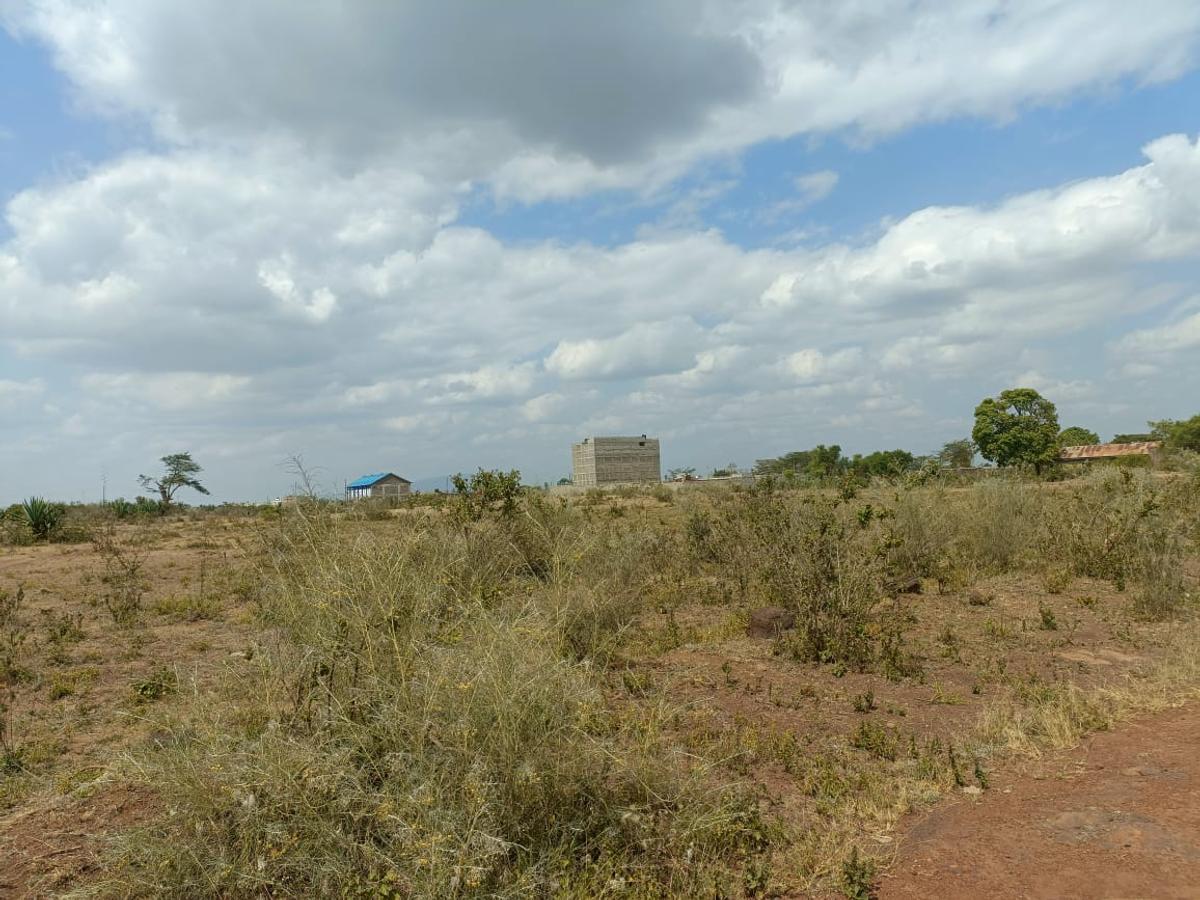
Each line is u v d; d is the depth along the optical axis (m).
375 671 4.14
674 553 11.52
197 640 8.09
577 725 3.84
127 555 14.85
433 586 5.07
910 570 10.40
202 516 28.06
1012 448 44.62
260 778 3.41
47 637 8.30
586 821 3.68
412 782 3.47
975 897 3.30
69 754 5.10
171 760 3.60
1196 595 8.65
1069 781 4.36
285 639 5.20
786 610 7.97
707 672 6.62
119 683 6.67
